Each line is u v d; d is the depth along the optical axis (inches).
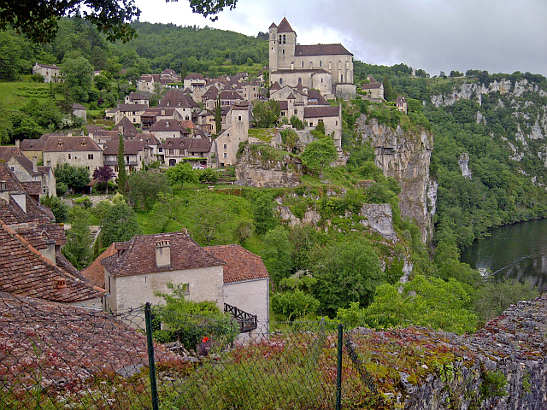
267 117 4362.7
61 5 503.5
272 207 3120.1
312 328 499.5
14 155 2506.2
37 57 6309.1
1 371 334.0
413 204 5575.8
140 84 7180.1
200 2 541.6
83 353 386.0
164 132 4574.3
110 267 1139.3
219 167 4069.9
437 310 1290.6
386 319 1254.3
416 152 5669.3
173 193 3282.5
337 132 4672.7
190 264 1170.6
